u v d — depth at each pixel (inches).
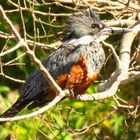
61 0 518.0
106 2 534.0
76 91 443.2
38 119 509.7
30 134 578.2
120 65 446.0
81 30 460.8
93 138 614.9
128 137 644.1
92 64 447.2
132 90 672.4
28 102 454.9
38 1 607.5
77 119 593.9
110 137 668.7
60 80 442.0
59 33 523.8
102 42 463.5
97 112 615.5
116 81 434.6
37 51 606.5
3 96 617.6
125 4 519.8
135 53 509.7
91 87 610.9
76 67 438.6
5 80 647.8
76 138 636.1
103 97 419.5
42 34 614.9
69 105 605.0
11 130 569.6
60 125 558.3
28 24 622.2
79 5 521.7
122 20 513.0
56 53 451.8
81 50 445.4
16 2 607.5
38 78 448.5
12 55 627.5
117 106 515.2
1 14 333.4
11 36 456.4
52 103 371.9
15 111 445.4
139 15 536.1
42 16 616.4
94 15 468.1
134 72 460.8
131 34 482.3
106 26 469.1
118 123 631.2
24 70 637.9
